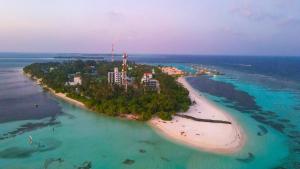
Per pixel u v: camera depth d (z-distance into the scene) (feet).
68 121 369.30
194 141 297.33
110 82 604.49
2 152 263.90
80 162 246.68
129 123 361.71
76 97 495.82
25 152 265.34
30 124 352.90
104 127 344.90
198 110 428.15
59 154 262.47
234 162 250.37
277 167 242.99
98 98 456.04
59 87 578.25
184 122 362.33
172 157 258.57
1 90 595.47
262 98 554.46
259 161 253.65
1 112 409.69
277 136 320.09
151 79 629.51
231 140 301.63
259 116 411.13
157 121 365.20
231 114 417.69
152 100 428.15
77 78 629.51
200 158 257.14
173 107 403.34
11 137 303.68
